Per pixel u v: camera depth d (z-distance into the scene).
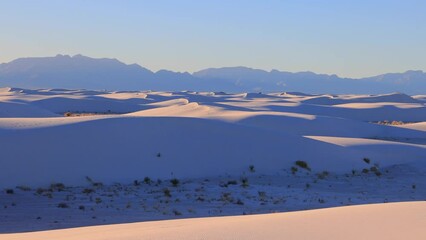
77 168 29.30
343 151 37.34
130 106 119.75
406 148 40.75
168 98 152.38
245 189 27.55
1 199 23.91
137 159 31.30
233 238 10.23
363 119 103.25
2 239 13.16
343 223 11.21
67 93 185.12
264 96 179.62
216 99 140.38
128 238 10.92
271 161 33.69
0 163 28.23
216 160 32.81
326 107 106.94
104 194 25.45
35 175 28.06
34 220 19.59
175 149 33.03
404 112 109.06
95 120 34.62
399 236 9.70
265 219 12.73
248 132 36.25
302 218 12.31
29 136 30.95
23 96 125.75
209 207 22.69
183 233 11.04
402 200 26.12
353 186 30.00
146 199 24.34
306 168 33.78
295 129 57.09
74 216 20.41
